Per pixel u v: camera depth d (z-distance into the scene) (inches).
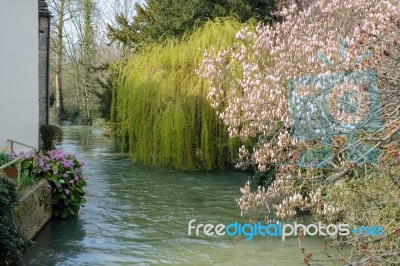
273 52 416.8
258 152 374.3
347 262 191.5
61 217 426.9
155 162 703.7
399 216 228.4
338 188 315.3
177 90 696.4
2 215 291.4
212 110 667.4
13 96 569.6
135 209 470.9
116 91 820.6
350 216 291.3
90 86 1428.4
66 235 381.4
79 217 437.4
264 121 399.2
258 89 396.5
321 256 322.0
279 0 690.2
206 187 577.6
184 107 679.1
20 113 570.3
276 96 384.2
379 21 326.0
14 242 294.0
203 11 787.4
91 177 636.7
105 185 587.5
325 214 336.5
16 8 569.9
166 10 853.8
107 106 911.0
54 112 1702.8
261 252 340.8
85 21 1487.5
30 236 359.9
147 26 936.3
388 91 203.5
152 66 724.0
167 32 808.9
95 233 388.8
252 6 784.9
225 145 670.5
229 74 461.7
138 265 319.6
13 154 427.5
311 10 459.8
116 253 342.0
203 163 687.1
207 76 454.9
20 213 333.4
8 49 568.1
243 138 438.9
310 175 307.4
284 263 318.7
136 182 606.5
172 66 706.8
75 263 321.1
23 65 571.2
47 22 697.0
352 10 423.5
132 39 986.1
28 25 572.1
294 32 418.6
